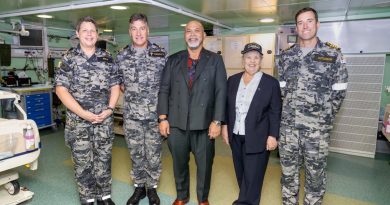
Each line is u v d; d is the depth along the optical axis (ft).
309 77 6.56
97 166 7.82
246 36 15.38
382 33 13.61
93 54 7.28
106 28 19.76
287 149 7.02
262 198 9.23
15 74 17.78
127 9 12.68
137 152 8.21
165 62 8.01
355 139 13.84
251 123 7.09
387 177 11.13
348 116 13.87
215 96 7.22
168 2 11.48
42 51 19.42
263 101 7.06
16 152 7.81
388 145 14.07
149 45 7.96
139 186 8.55
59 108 19.42
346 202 8.98
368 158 13.44
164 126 7.49
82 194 7.84
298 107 6.72
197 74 7.07
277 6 12.08
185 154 7.73
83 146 7.41
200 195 7.77
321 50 6.53
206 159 7.50
